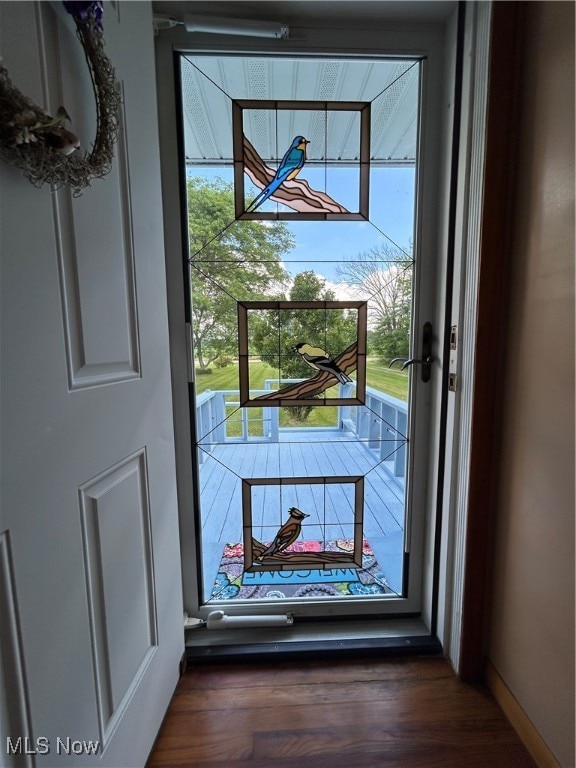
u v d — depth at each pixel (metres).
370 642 1.12
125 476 0.74
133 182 0.77
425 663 1.08
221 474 1.18
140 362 0.80
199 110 1.03
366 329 1.13
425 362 1.12
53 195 0.54
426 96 1.02
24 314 0.49
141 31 0.80
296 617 1.21
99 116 0.60
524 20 0.79
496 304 0.89
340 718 0.92
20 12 0.48
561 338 0.72
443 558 1.09
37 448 0.51
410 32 0.99
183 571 1.17
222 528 1.21
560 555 0.74
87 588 0.62
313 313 1.12
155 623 0.88
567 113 0.69
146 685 0.82
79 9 0.55
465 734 0.88
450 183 1.00
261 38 0.97
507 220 0.86
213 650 1.10
